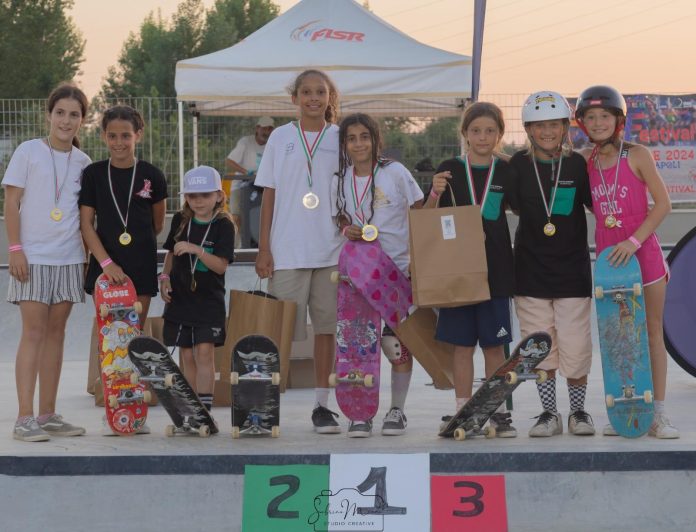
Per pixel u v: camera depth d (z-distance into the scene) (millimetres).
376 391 4863
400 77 11766
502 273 4801
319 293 5203
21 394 4863
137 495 4270
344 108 13516
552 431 4781
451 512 4180
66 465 4285
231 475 4258
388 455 4262
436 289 4641
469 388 4879
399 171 5074
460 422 4641
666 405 5984
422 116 13430
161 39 47906
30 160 5000
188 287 5816
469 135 4887
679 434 4711
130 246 5137
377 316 4922
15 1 44875
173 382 4508
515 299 4988
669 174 13414
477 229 4680
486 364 4910
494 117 4848
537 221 4844
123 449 4438
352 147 4988
